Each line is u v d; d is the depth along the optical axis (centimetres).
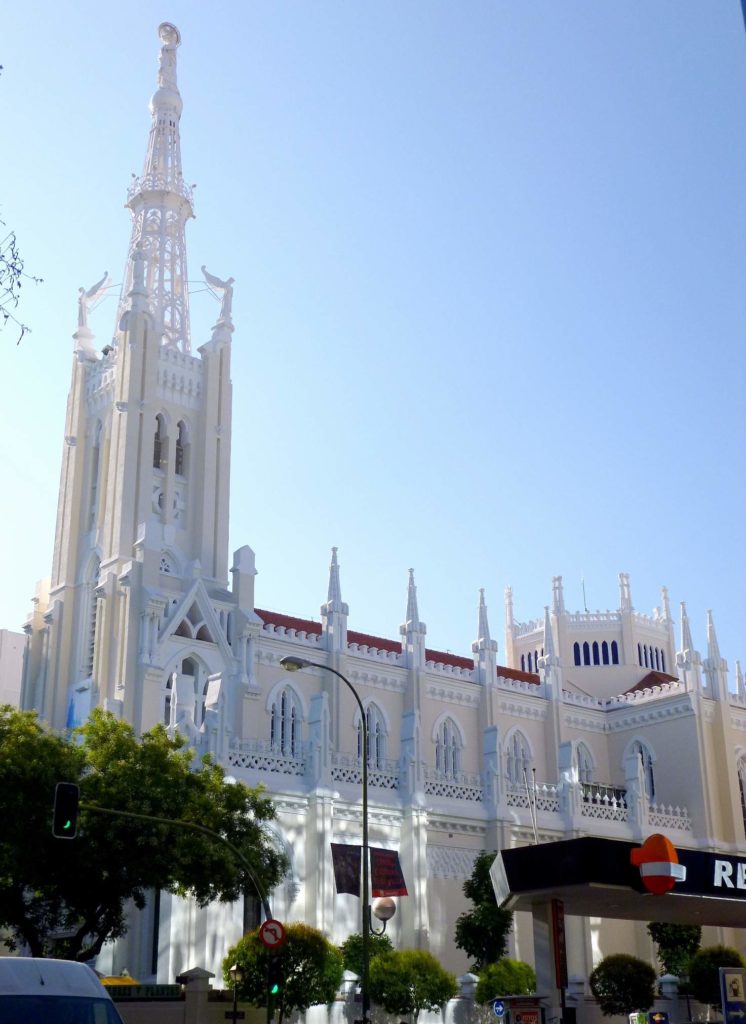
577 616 11144
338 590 8588
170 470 8156
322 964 4734
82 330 8931
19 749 4666
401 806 7150
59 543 8325
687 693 9650
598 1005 5497
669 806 9331
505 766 9150
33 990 1872
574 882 3731
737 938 8769
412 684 8800
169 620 7394
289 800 6612
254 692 7625
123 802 4631
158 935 6000
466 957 7200
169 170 9294
